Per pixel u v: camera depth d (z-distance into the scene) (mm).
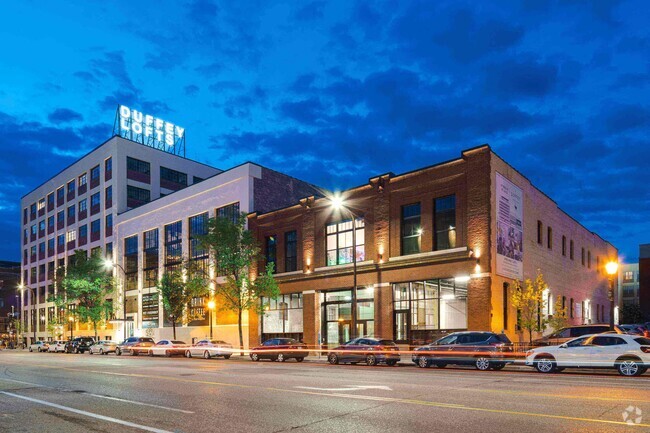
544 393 14055
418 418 10641
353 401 13172
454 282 32562
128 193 69750
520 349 28719
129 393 15875
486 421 10164
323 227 41094
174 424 10570
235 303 41438
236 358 39281
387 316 35531
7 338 113312
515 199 34938
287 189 52406
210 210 52406
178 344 44281
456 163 33094
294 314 42656
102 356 46438
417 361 26312
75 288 64125
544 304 35250
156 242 60344
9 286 129625
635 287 105625
